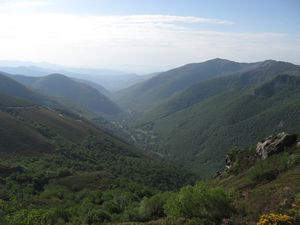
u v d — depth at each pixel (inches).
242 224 828.6
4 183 2945.4
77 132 6688.0
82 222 1505.9
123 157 5733.3
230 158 2903.5
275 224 713.6
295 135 2322.8
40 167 3848.4
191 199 991.6
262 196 1049.5
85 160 5034.5
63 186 3120.1
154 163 5723.4
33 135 5285.4
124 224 1104.2
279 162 1911.9
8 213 862.5
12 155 4343.0
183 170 6412.4
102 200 2287.2
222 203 964.0
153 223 1016.2
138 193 2856.8
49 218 1306.6
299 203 820.0
